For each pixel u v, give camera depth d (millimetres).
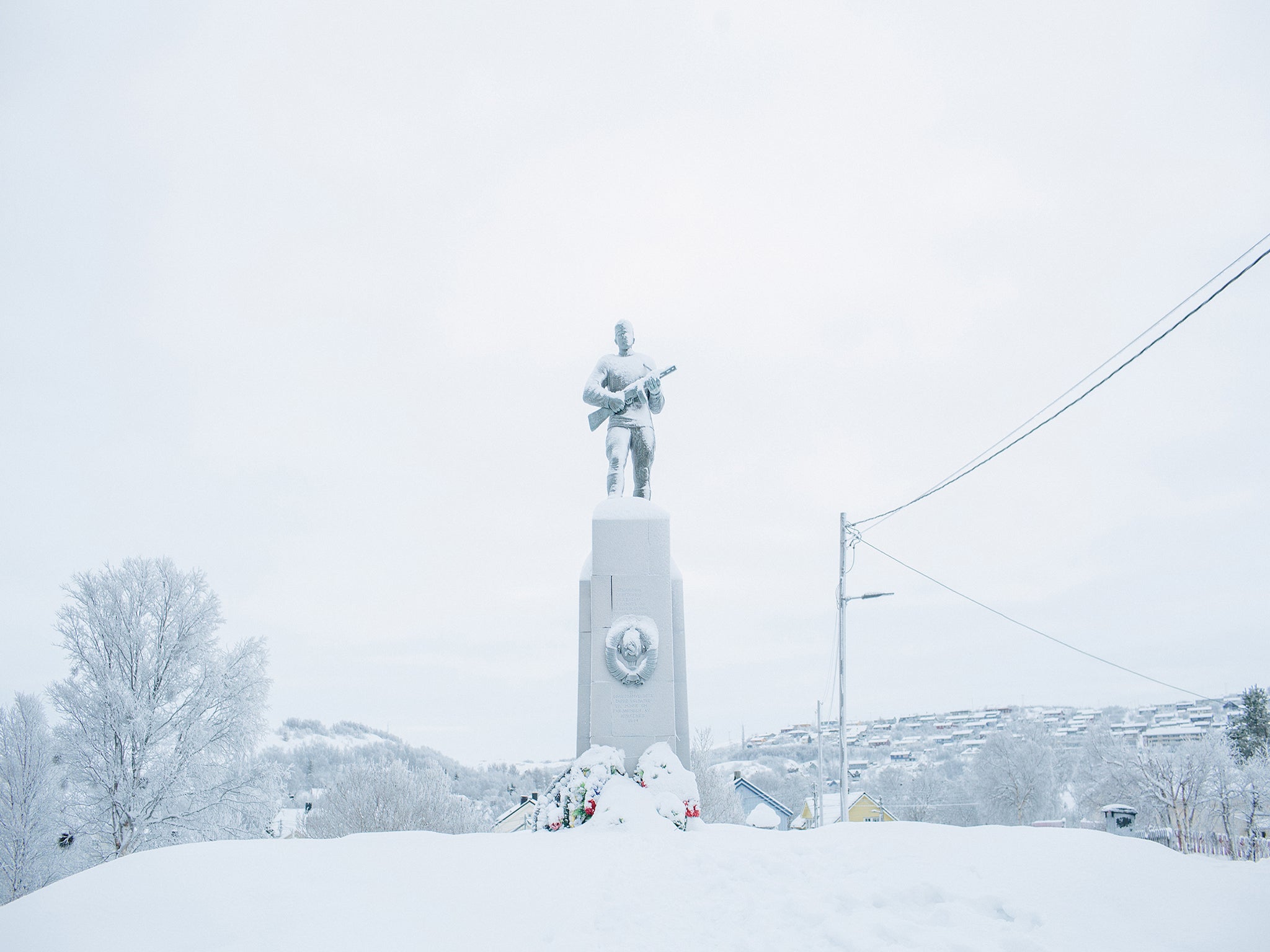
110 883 5312
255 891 5414
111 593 24797
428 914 5102
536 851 6883
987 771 54656
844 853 6109
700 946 4477
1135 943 3893
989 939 4074
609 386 12781
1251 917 4020
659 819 9500
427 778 34281
